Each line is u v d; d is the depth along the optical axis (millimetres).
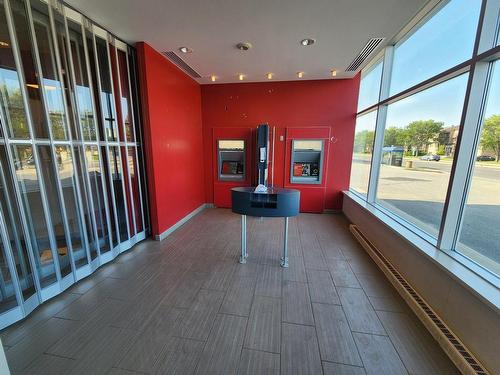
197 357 1657
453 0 2150
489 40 1741
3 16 1884
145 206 3670
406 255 2465
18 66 1971
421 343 1775
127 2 2260
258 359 1644
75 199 2541
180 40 3076
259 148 4812
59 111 2355
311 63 3861
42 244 2264
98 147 2807
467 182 1957
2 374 993
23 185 2084
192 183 4875
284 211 2746
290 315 2072
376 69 3957
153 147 3428
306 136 5008
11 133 1988
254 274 2734
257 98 5094
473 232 1877
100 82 2793
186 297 2322
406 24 2791
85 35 2559
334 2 2248
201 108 5297
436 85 2361
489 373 1420
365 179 4336
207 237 3832
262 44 3160
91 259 2754
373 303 2230
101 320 2016
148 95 3264
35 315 2070
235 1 2232
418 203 2676
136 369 1566
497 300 1405
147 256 3174
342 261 3045
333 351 1709
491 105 1748
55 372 1550
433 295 2006
